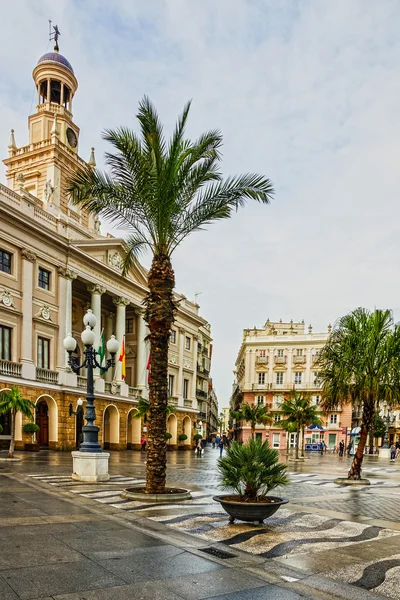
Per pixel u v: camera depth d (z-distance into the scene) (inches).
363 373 669.9
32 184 1567.4
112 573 201.3
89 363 597.0
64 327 1315.2
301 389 2723.9
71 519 312.2
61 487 488.7
